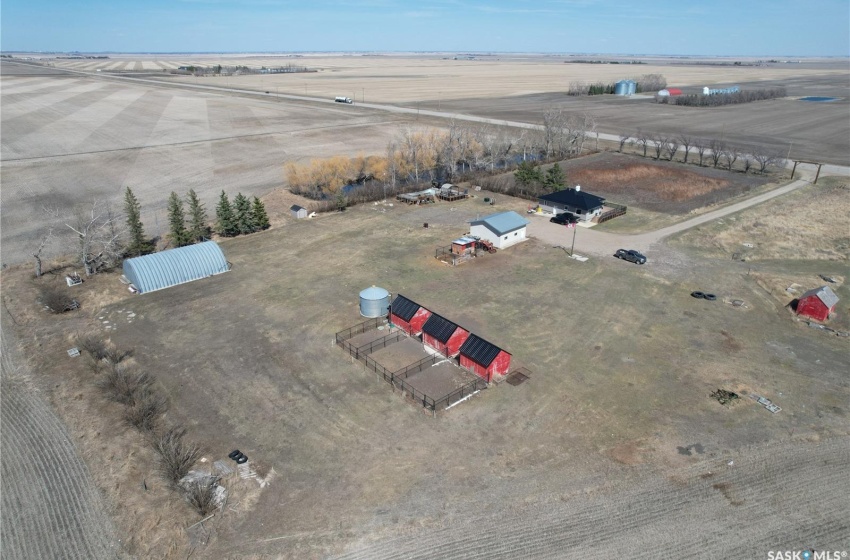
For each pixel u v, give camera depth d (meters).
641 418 31.06
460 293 46.78
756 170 91.44
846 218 66.31
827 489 26.23
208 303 45.53
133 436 29.97
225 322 42.31
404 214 69.19
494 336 39.81
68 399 33.19
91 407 32.41
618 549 23.19
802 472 27.23
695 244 58.34
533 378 34.88
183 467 27.05
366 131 124.44
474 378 35.06
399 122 137.25
